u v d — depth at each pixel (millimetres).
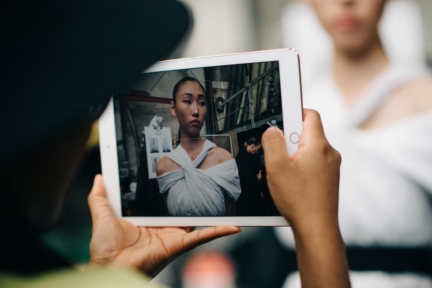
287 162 535
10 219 276
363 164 1304
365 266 1296
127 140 651
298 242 537
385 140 1282
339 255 517
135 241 634
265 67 606
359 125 1329
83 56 285
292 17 1446
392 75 1303
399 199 1269
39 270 282
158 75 637
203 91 625
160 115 641
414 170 1250
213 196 628
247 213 616
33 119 258
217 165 625
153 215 646
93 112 343
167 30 322
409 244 1262
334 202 539
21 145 250
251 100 610
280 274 1530
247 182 616
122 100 650
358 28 1307
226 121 626
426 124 1246
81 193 1273
